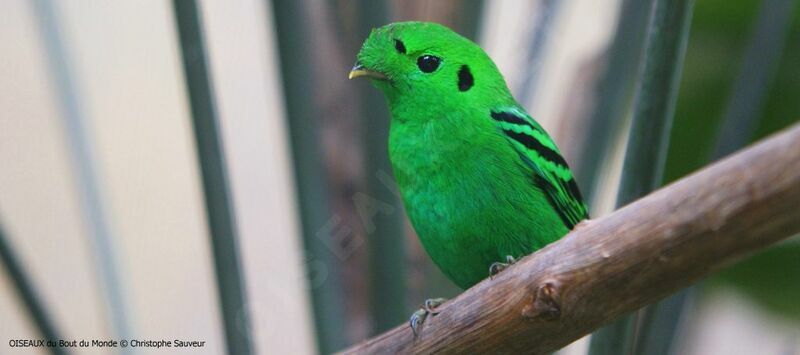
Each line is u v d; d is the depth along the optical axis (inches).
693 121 452.4
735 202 229.3
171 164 572.4
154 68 585.0
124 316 410.9
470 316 297.3
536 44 468.1
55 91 423.8
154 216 561.6
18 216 554.9
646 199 249.8
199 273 553.3
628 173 314.2
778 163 221.8
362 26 415.5
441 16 425.7
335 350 397.4
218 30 613.3
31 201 556.7
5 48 579.2
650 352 374.3
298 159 397.1
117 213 548.1
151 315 534.0
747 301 448.5
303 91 391.5
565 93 448.8
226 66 605.6
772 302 442.6
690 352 427.2
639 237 248.5
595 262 258.1
